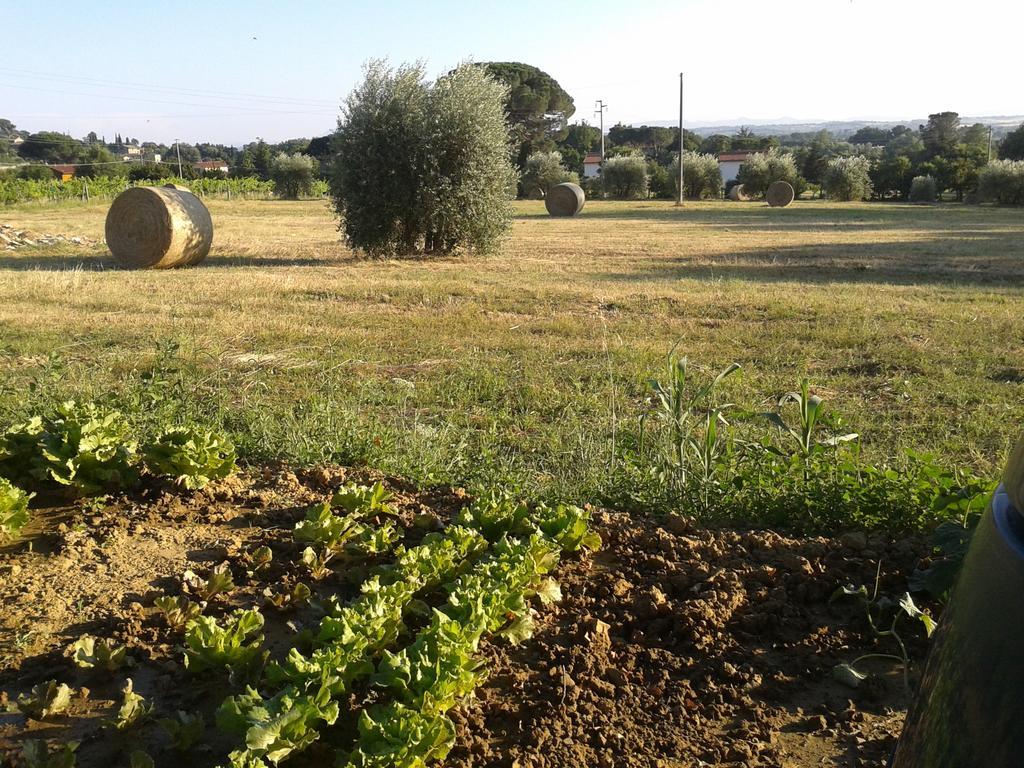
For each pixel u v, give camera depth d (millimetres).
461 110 20938
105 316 11570
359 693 2801
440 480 5137
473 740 2645
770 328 11438
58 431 4770
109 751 2588
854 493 4508
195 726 2586
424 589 3480
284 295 14023
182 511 4348
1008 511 1296
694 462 5012
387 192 20797
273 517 4348
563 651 3178
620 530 4297
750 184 69938
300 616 3363
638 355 9555
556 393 7719
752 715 2885
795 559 3900
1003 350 10016
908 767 1362
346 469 5168
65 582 3596
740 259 21719
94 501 4387
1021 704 1135
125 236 19234
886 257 22234
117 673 2977
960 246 25531
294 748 2424
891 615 3516
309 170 65812
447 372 8766
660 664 3152
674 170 73062
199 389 7074
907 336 10859
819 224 36500
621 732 2764
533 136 95250
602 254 23141
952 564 3281
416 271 18250
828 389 8375
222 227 32531
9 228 25125
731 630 3398
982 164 69375
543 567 3617
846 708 2934
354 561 3824
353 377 8383
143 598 3471
